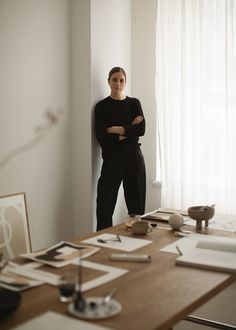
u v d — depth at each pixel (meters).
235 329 2.46
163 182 4.27
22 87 3.48
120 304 1.38
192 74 4.01
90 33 3.87
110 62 4.16
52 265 1.74
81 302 1.32
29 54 3.53
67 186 4.05
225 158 3.94
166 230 2.38
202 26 3.91
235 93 3.81
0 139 3.32
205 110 3.99
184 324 2.83
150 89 4.45
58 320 1.26
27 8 3.48
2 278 1.59
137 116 3.89
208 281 1.59
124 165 3.90
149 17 4.38
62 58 3.88
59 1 3.80
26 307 1.35
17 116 3.45
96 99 3.99
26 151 3.56
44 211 3.80
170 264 1.79
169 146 4.20
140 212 4.00
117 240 2.16
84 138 4.00
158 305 1.37
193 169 4.08
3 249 2.58
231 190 3.89
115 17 4.20
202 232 2.33
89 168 3.99
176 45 4.10
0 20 3.25
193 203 4.11
